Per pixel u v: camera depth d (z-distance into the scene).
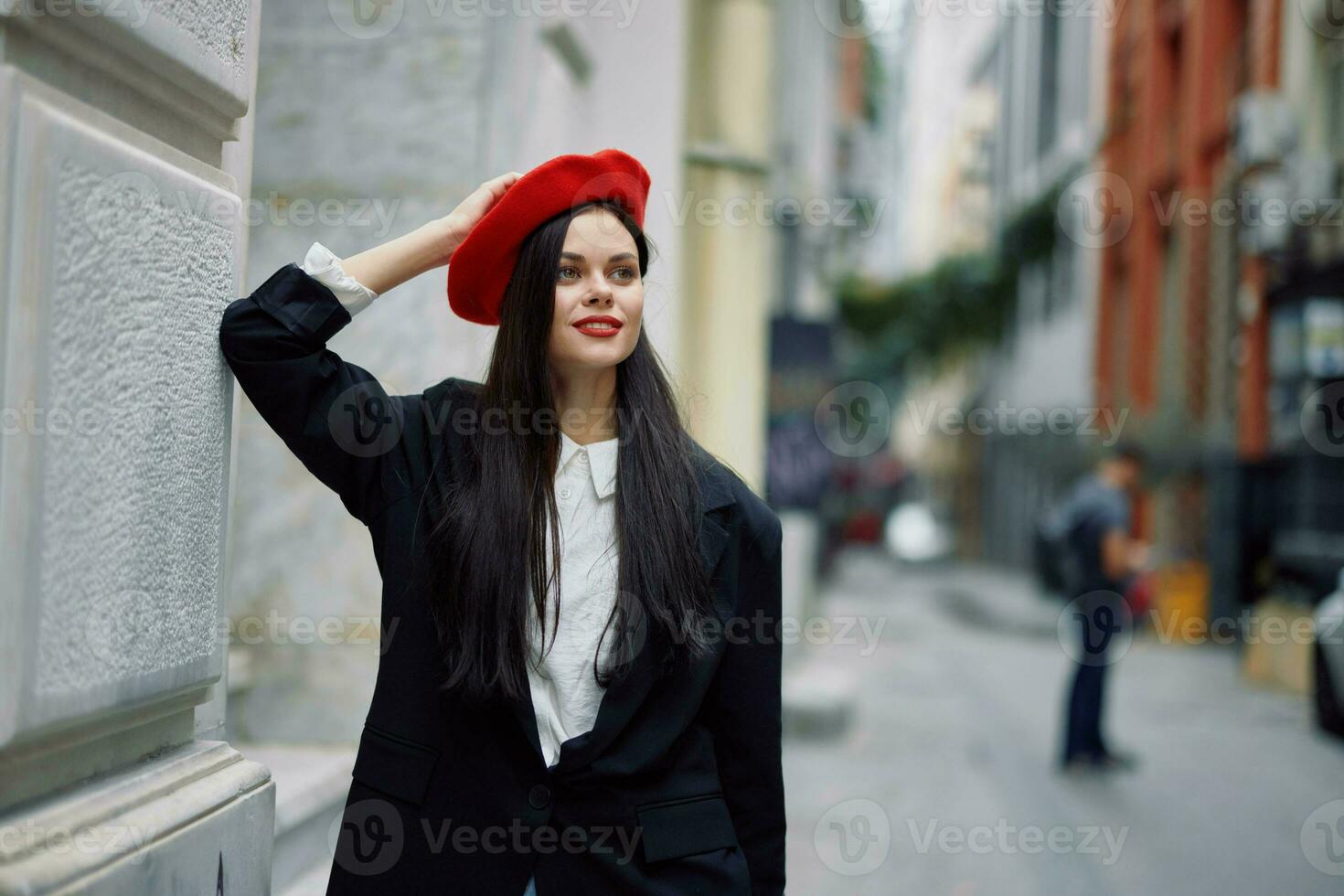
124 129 1.43
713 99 7.36
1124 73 19.20
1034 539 18.58
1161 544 15.45
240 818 1.67
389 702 1.61
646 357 1.75
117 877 1.34
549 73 4.04
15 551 1.19
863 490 43.78
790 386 10.45
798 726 7.30
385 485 1.64
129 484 1.40
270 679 3.49
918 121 34.34
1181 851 4.91
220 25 1.64
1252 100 11.29
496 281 1.69
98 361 1.33
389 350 3.51
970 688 9.88
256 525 3.50
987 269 24.20
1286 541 11.02
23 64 1.24
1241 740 7.42
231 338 1.58
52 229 1.24
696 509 1.67
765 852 1.75
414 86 3.60
